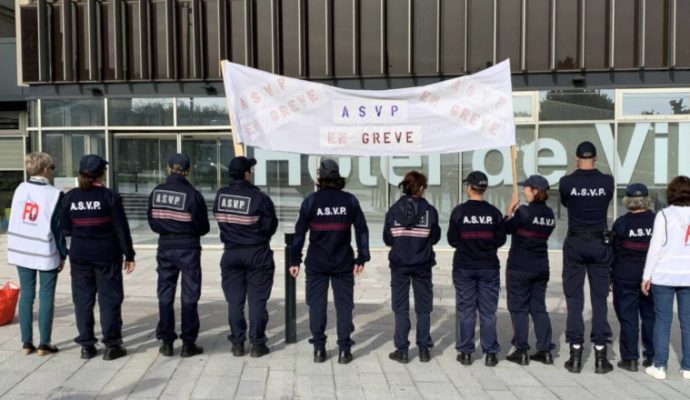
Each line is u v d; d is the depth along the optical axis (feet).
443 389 16.31
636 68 40.01
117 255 18.21
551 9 40.24
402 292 18.44
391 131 20.24
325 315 18.40
